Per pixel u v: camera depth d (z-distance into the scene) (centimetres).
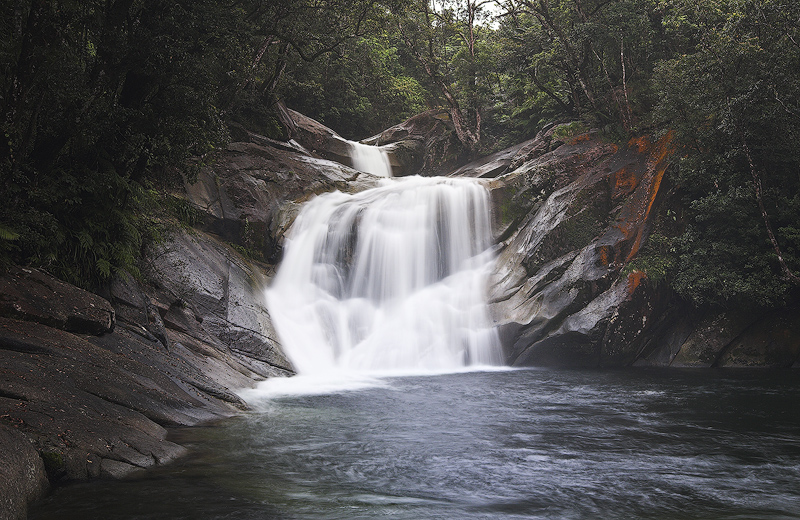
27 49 978
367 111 4200
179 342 1351
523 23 3244
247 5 1564
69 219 1173
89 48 1312
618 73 2766
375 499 626
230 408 1092
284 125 2847
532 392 1434
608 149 2378
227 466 733
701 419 1104
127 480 646
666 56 2652
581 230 2155
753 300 2061
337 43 1967
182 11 1148
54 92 1065
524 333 2020
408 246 2238
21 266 1048
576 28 2512
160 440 789
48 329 948
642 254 2073
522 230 2281
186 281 1592
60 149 1143
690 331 2098
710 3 2005
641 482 701
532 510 602
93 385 831
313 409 1156
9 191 1039
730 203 2005
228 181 2227
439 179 2523
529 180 2378
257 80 2792
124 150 1237
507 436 946
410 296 2202
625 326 1977
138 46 1138
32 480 562
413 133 3591
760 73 1875
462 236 2291
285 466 748
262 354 1606
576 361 2003
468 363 2017
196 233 1867
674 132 2189
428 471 741
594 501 632
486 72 3322
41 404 704
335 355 1922
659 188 2159
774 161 2053
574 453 840
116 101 1247
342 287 2139
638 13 2500
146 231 1434
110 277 1248
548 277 2092
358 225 2189
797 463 791
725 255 2061
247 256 2070
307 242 2148
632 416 1126
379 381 1617
